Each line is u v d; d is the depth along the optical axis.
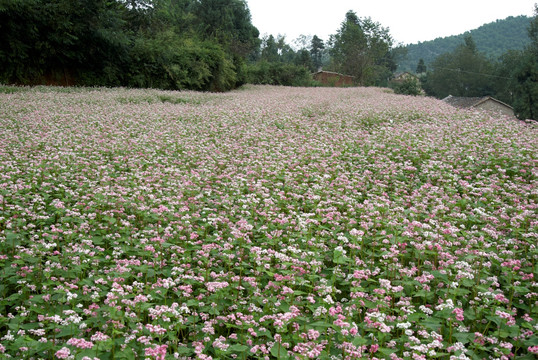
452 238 6.19
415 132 14.47
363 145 12.98
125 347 3.92
